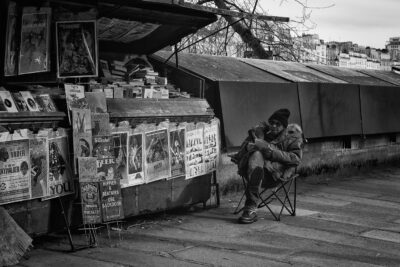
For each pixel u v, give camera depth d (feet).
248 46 50.57
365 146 36.65
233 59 33.04
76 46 17.93
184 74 25.29
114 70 23.54
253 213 20.63
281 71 32.89
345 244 17.99
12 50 17.25
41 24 17.47
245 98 26.30
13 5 16.94
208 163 22.59
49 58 17.71
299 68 36.24
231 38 50.37
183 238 18.26
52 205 16.58
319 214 22.70
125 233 18.81
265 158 21.16
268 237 18.61
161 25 22.86
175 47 25.45
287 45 50.75
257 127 21.94
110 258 15.74
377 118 36.50
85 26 17.94
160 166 20.07
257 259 15.93
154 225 20.04
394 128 38.06
